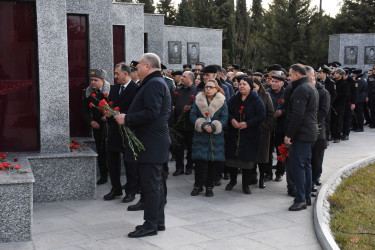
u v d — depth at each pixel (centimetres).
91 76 680
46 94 594
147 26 1484
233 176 685
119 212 554
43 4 579
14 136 611
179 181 745
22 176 461
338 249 416
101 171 723
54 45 589
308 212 562
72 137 789
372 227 512
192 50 2062
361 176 802
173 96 782
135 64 667
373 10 3956
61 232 476
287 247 436
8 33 595
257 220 525
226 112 642
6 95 602
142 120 443
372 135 1345
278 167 752
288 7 3606
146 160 451
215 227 495
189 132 787
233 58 3497
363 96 1417
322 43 3709
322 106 662
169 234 469
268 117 679
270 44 3631
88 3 790
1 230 446
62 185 605
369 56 2634
